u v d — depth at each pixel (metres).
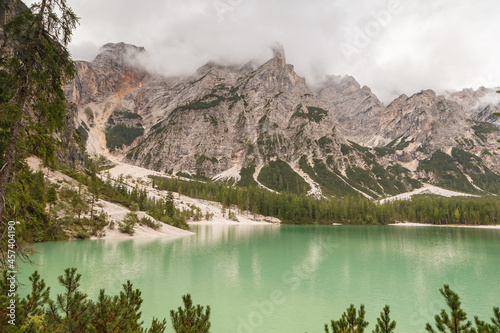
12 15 12.41
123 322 9.66
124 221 83.88
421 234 116.62
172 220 113.31
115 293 27.94
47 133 13.29
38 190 62.09
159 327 10.76
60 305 10.40
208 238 89.44
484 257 59.31
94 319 9.56
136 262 44.94
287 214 195.12
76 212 78.56
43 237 60.44
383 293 31.92
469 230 145.62
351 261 52.12
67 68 13.88
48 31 13.24
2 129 13.97
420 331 21.72
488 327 8.66
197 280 35.44
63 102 14.11
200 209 189.25
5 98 12.52
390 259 55.09
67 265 40.19
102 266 40.81
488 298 31.28
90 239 70.25
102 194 118.44
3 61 12.40
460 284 37.00
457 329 9.04
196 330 9.66
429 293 32.06
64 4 13.17
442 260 54.88
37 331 8.91
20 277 31.97
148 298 27.73
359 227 163.12
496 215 188.25
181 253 56.53
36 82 12.98
